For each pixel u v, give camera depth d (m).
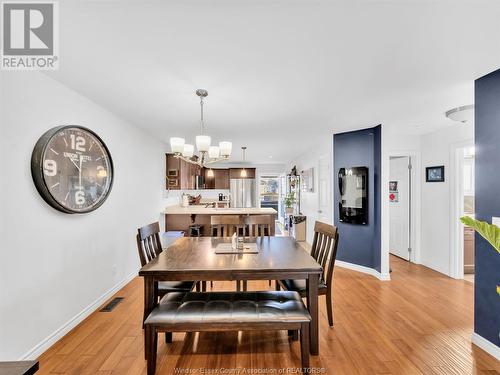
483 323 2.04
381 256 3.57
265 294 2.08
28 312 1.87
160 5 1.23
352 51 1.64
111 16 1.30
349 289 3.22
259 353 1.99
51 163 2.02
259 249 2.47
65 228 2.25
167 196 5.23
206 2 1.21
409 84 2.15
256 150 5.96
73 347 2.06
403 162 4.57
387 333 2.25
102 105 2.71
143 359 1.92
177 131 3.93
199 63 1.80
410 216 4.45
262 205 9.58
